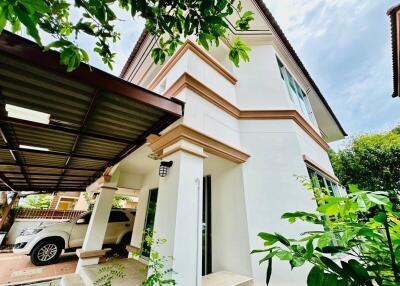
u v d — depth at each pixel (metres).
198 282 2.79
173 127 3.46
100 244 5.52
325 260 1.15
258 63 6.10
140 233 6.56
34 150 3.69
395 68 7.59
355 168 11.10
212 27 1.76
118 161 4.68
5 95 2.39
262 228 4.00
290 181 4.44
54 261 6.94
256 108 5.34
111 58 2.02
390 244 1.09
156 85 5.43
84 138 3.47
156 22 1.75
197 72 4.46
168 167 3.38
